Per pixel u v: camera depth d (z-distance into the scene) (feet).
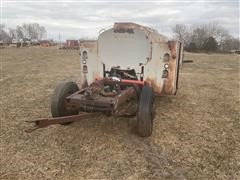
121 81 16.29
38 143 14.07
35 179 10.92
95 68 17.76
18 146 13.71
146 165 12.14
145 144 14.24
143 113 14.08
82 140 14.49
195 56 91.50
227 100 24.36
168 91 17.16
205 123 17.87
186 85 31.48
